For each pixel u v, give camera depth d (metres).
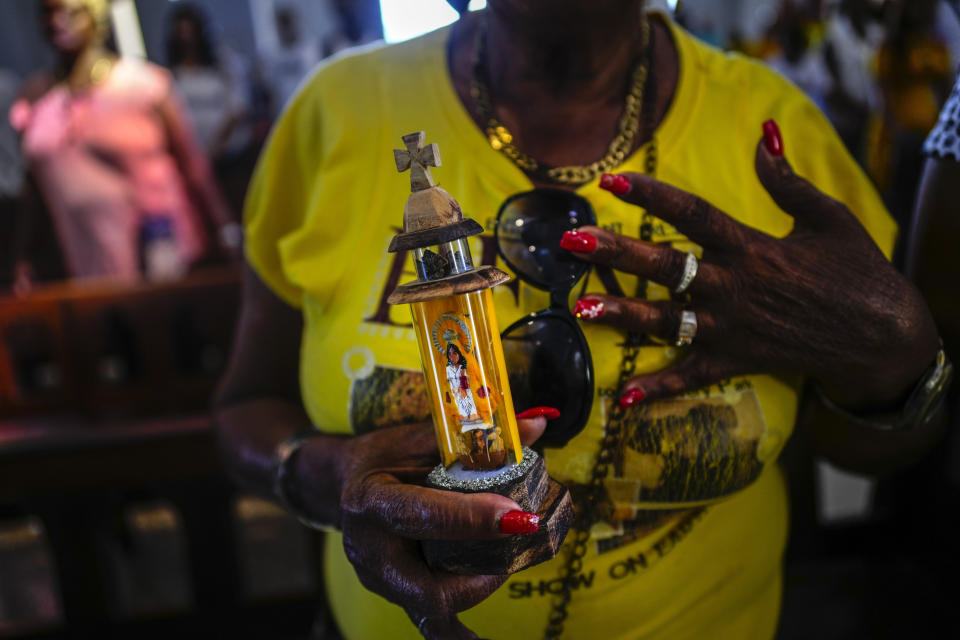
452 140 0.50
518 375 0.44
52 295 1.44
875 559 1.08
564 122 0.49
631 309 0.42
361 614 0.55
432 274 0.35
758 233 0.42
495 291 0.46
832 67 2.03
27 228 2.03
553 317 0.43
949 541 1.00
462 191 0.49
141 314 1.48
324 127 0.54
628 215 0.47
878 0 1.78
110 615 1.20
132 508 2.02
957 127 0.48
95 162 1.92
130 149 1.93
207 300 1.50
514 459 0.38
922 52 1.68
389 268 0.50
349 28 2.72
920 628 0.93
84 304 1.46
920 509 1.06
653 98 0.49
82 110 1.89
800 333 0.42
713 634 0.53
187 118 2.58
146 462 1.15
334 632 0.68
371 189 0.51
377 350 0.49
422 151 0.35
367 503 0.38
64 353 1.46
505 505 0.35
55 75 1.92
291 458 0.50
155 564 1.75
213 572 1.20
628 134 0.49
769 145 0.42
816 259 0.42
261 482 0.55
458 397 0.37
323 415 0.52
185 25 2.60
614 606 0.49
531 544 0.36
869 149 1.80
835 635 0.93
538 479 0.38
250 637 1.22
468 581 0.37
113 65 1.92
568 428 0.43
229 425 0.60
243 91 2.91
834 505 1.70
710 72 0.51
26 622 1.52
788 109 0.51
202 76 2.60
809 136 0.52
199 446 1.16
